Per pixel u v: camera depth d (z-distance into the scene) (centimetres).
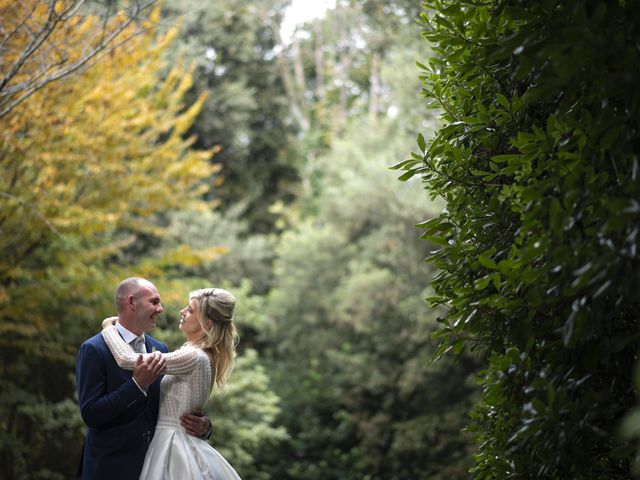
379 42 2869
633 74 208
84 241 1277
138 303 391
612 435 245
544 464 260
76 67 601
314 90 3416
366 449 1864
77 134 947
